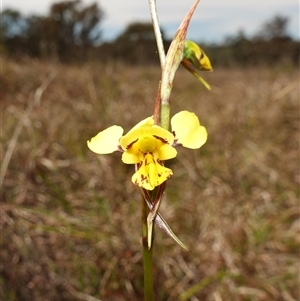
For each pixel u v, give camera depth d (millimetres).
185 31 78
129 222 183
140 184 77
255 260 180
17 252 168
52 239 175
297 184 224
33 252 170
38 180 192
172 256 178
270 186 220
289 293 171
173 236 75
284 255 185
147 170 79
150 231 76
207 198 206
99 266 171
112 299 164
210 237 187
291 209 204
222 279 171
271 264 182
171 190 213
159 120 82
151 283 83
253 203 208
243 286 172
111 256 172
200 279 174
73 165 204
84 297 164
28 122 207
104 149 83
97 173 200
